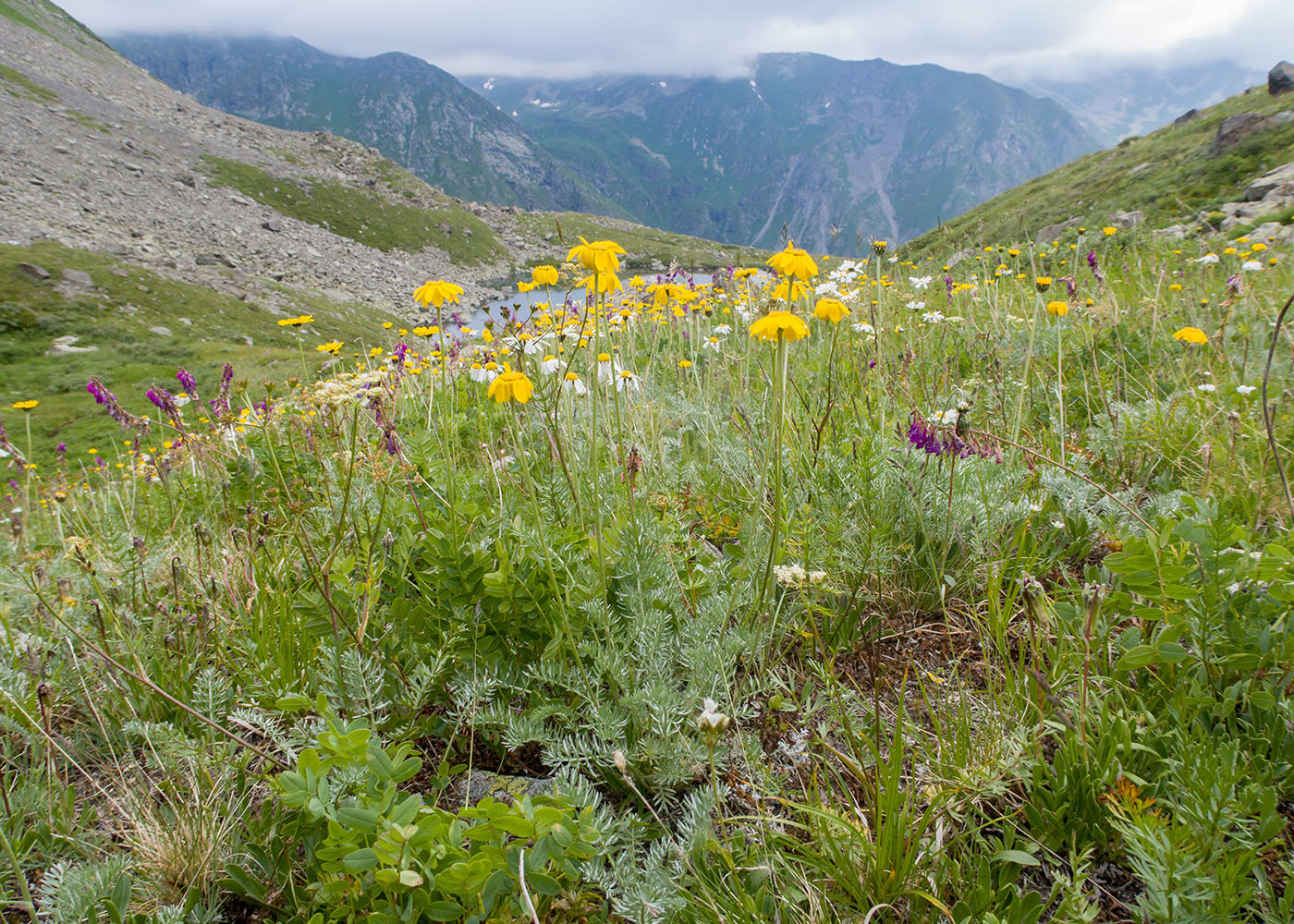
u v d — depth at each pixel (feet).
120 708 5.83
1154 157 111.75
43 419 109.09
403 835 3.48
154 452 10.69
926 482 7.20
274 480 8.56
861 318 13.51
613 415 9.21
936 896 3.90
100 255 203.72
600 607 5.51
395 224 360.48
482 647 5.68
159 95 387.96
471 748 5.05
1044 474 7.70
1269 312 11.73
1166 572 4.97
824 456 7.64
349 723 4.93
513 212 441.68
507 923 3.67
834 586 6.33
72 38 403.95
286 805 3.83
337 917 3.82
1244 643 4.80
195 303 196.13
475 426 10.85
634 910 3.86
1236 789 3.99
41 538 10.13
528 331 7.48
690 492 8.64
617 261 5.99
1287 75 112.16
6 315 157.58
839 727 5.28
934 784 4.56
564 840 3.54
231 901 4.46
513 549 6.01
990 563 6.46
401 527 6.45
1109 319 12.15
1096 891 4.02
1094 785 4.30
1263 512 6.74
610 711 5.04
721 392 11.82
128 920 3.90
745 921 3.74
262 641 6.07
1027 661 5.86
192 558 8.10
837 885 4.06
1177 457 8.07
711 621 5.93
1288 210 31.53
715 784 4.19
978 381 9.53
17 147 256.32
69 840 4.64
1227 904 3.45
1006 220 60.23
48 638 6.51
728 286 17.39
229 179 325.42
